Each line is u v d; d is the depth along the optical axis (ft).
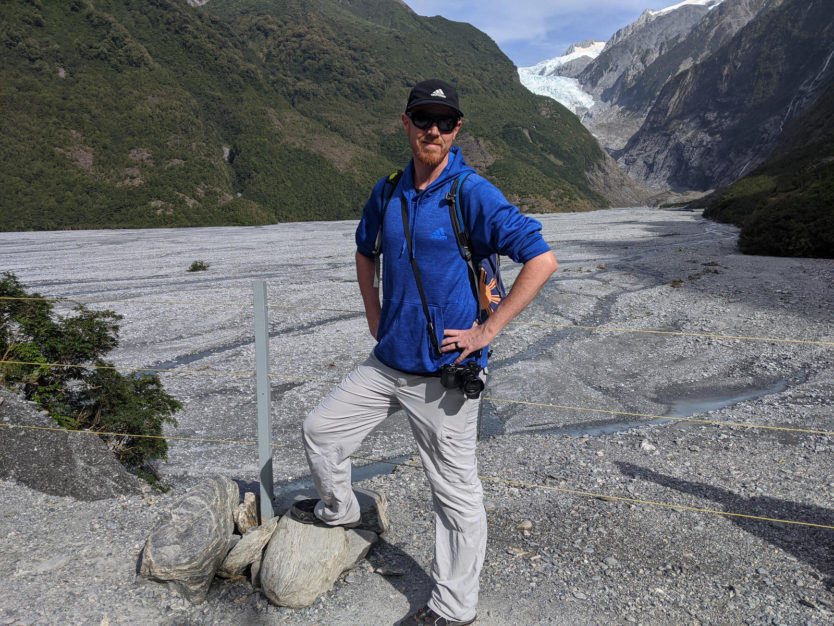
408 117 6.63
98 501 10.76
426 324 6.78
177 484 16.16
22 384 13.01
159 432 14.80
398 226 6.89
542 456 15.48
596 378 26.48
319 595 8.03
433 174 6.88
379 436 19.42
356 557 8.68
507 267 65.57
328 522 8.27
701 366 27.71
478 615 7.80
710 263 60.13
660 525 10.59
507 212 6.49
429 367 6.82
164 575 7.77
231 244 119.24
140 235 161.99
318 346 32.73
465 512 7.26
